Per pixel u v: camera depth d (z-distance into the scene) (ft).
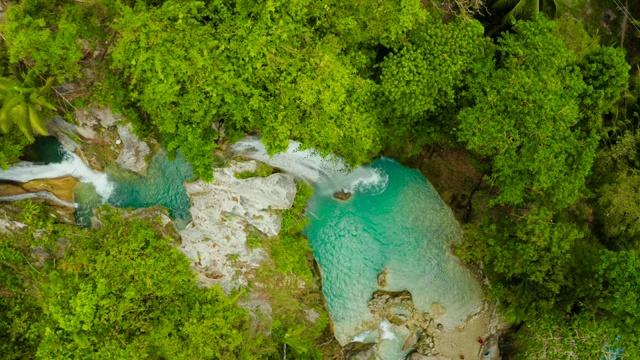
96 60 58.54
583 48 57.52
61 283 58.59
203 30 48.65
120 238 63.36
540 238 54.90
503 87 51.67
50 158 67.46
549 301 56.95
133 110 62.59
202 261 65.98
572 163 53.78
